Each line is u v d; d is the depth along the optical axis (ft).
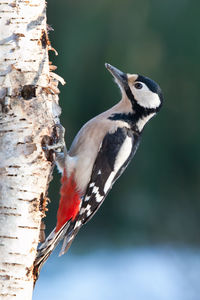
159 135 59.06
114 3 57.57
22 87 18.90
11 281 18.12
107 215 57.93
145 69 58.03
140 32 58.13
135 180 58.44
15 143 18.63
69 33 56.75
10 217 18.30
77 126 57.36
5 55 18.70
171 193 59.11
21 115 18.81
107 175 22.97
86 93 57.06
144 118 24.17
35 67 19.13
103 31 57.31
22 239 18.38
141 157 58.39
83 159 22.31
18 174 18.54
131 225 57.77
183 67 58.95
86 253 50.49
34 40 19.13
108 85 56.90
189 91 59.41
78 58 56.65
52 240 21.49
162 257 50.21
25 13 18.94
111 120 23.35
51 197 53.47
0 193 18.31
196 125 59.67
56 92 20.38
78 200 22.33
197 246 56.49
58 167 21.90
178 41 58.59
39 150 19.10
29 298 18.61
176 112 59.57
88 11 57.26
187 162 59.52
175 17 58.59
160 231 57.62
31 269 18.70
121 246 54.75
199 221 58.49
